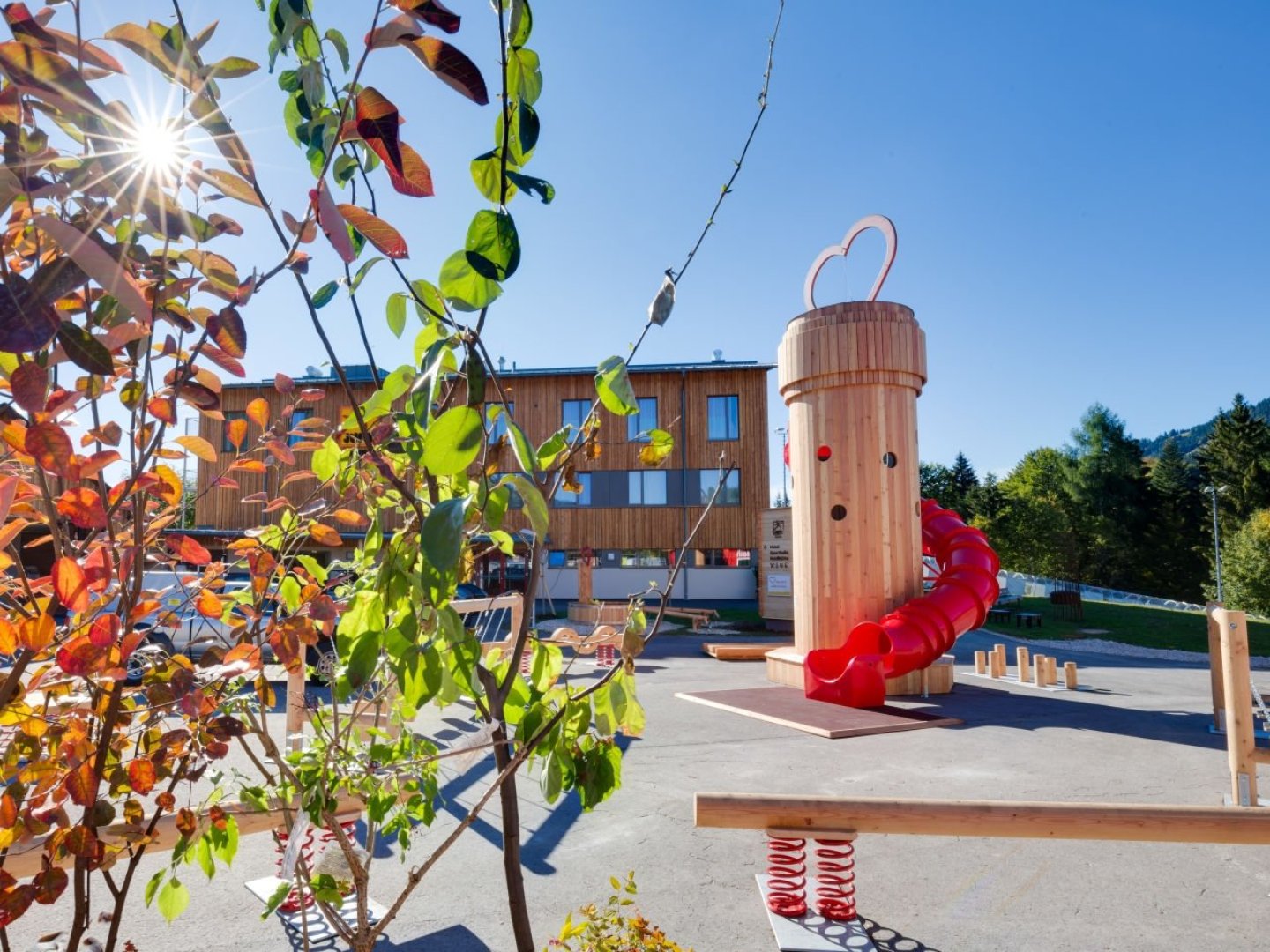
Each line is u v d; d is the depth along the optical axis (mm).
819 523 12031
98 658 1306
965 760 7668
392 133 1244
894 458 11805
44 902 1446
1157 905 4375
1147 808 3510
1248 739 6312
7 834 1451
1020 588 50500
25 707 1553
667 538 32094
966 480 91312
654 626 2014
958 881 4699
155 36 1227
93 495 1302
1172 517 69375
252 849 5172
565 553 32250
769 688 12016
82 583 1294
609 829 5574
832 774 7137
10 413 1297
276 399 25688
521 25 1420
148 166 1232
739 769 7312
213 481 1979
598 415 2055
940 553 13891
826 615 11836
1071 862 4973
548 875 4770
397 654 1610
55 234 959
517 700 2096
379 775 2258
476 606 8977
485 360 1577
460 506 1255
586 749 2064
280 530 2180
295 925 4074
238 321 1385
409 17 1277
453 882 4656
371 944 1958
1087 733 8891
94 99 1105
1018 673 14609
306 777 2312
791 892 4172
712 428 32438
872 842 5340
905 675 11547
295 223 1363
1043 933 4059
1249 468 71875
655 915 4223
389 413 1836
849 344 11805
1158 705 10805
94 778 1481
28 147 1234
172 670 1688
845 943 3846
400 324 1842
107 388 1526
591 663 14727
